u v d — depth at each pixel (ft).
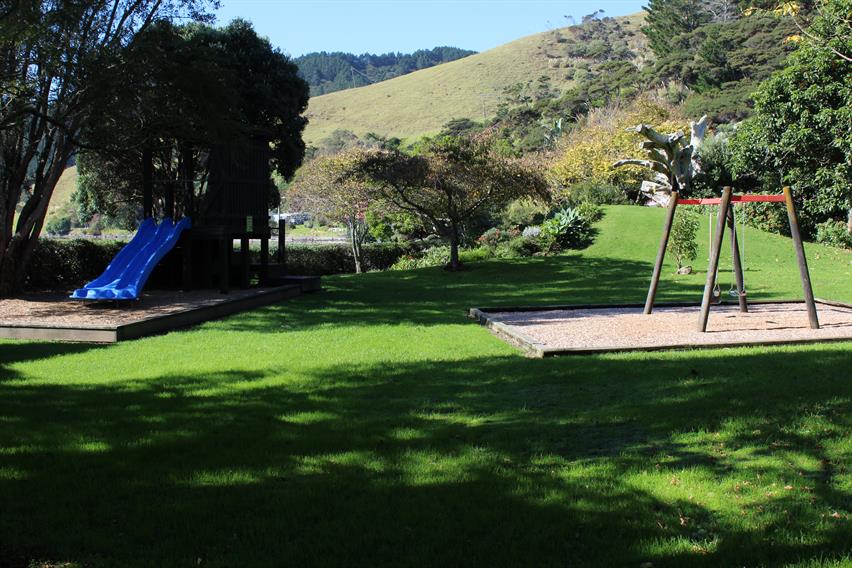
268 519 10.78
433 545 9.90
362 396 19.26
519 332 29.58
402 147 272.92
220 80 45.21
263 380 21.67
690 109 176.35
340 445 14.48
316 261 93.76
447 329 33.50
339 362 24.68
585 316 36.63
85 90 39.55
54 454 14.08
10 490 12.12
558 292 53.21
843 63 69.87
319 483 12.29
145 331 32.24
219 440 14.94
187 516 10.94
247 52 69.10
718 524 10.52
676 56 220.43
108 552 9.83
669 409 16.76
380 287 59.98
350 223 92.89
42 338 31.17
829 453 13.46
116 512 11.17
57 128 46.09
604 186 102.99
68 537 10.24
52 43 37.11
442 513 10.93
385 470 12.96
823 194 76.18
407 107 382.83
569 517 10.77
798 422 15.28
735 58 196.03
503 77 406.21
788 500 11.33
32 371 23.70
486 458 13.60
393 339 30.22
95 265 59.52
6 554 9.78
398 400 18.67
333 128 363.35
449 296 51.75
